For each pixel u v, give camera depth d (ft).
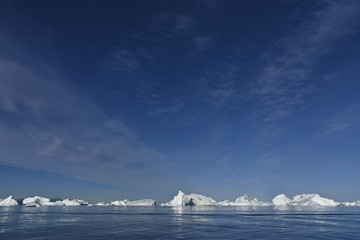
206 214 607.37
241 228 296.92
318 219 451.12
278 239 213.05
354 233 254.47
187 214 604.90
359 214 620.90
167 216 522.47
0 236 220.64
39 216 490.08
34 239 204.64
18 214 551.59
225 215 569.64
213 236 227.81
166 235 231.71
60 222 361.30
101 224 334.44
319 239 215.51
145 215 556.92
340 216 540.93
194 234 239.71
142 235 230.48
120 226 309.42
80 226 305.94
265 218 476.13
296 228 299.58
